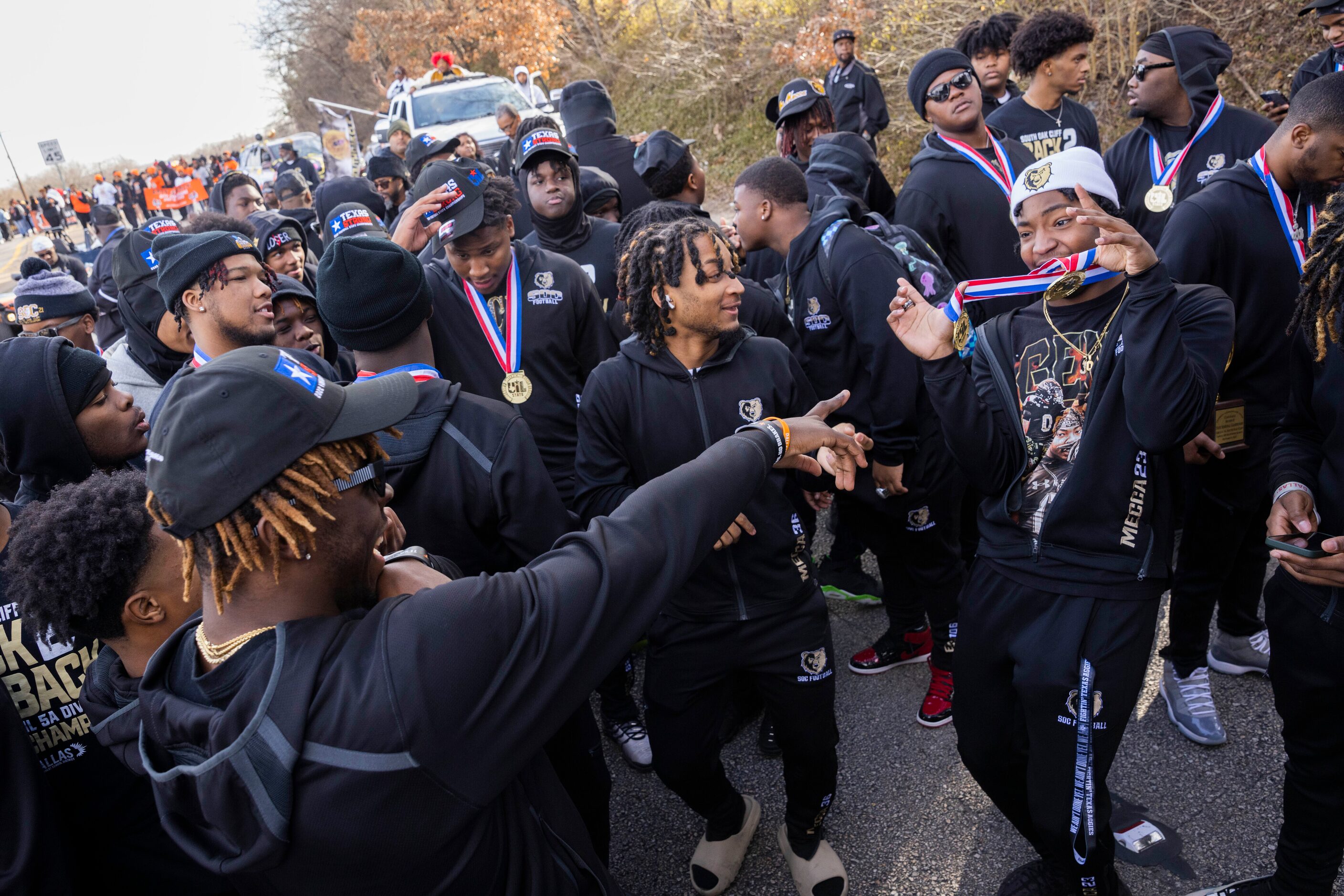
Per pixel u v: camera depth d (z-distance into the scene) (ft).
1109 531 6.14
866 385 9.91
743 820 8.46
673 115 48.08
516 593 3.68
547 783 4.66
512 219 9.55
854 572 13.20
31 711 5.65
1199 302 6.28
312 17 92.99
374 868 3.46
